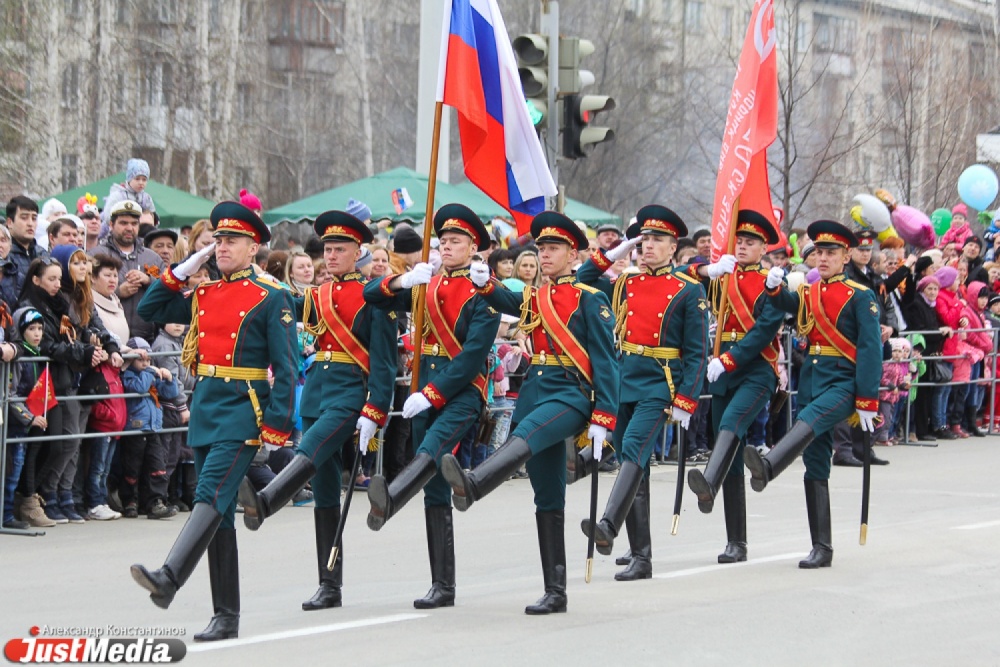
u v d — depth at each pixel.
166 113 49.00
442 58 13.06
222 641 10.83
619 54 54.53
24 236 16.88
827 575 13.57
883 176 42.34
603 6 55.06
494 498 19.42
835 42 48.16
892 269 24.83
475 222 12.59
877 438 25.02
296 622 11.62
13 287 16.70
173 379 17.25
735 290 15.19
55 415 16.17
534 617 11.67
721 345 15.23
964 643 10.74
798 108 42.53
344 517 12.18
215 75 48.12
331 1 57.75
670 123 53.50
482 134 13.40
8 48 41.16
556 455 12.03
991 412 27.05
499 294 12.22
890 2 49.06
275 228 29.73
